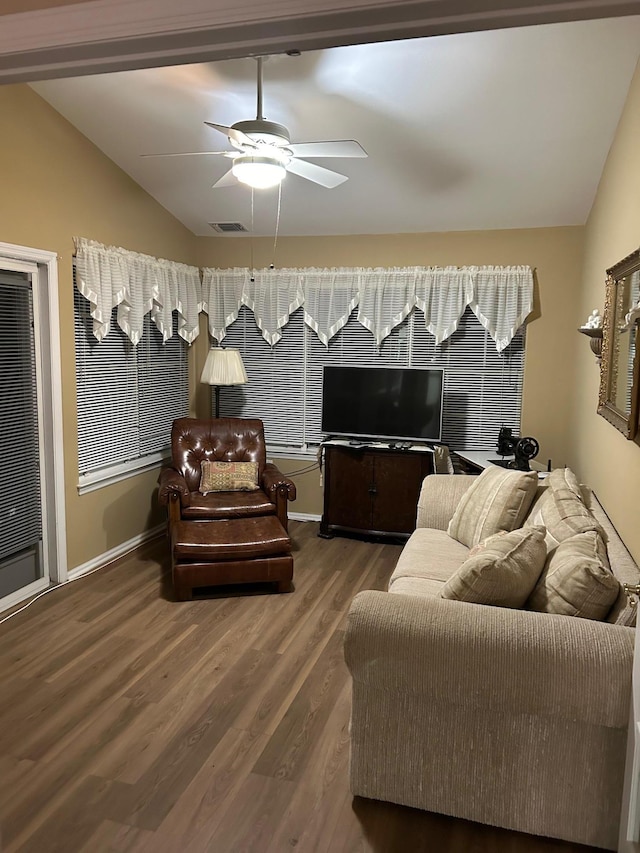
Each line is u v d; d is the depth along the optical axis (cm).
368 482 502
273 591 405
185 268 532
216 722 265
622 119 323
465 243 500
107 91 351
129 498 480
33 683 292
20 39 121
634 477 254
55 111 375
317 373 559
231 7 108
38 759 239
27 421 378
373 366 541
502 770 204
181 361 557
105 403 451
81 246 400
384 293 520
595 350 346
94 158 414
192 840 202
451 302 501
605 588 204
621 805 194
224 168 437
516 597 220
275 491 449
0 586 367
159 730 258
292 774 234
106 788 224
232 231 548
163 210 503
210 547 387
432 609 205
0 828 205
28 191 359
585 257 454
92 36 117
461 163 400
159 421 526
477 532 331
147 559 460
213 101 349
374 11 102
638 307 233
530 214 463
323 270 532
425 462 488
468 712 204
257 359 573
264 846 200
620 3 97
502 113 342
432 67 304
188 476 486
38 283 378
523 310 487
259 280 548
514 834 208
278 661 316
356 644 203
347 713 273
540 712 193
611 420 294
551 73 304
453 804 211
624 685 185
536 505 321
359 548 495
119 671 304
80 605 378
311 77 318
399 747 212
